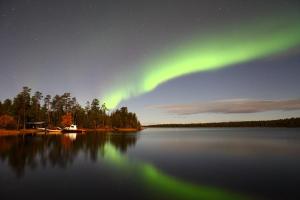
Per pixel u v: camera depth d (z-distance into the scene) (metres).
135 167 24.86
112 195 15.34
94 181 18.73
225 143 56.12
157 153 36.62
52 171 22.42
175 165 26.14
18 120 108.94
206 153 36.56
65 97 152.38
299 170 23.33
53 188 16.81
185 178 20.09
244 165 26.19
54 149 40.19
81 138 73.38
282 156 32.81
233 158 31.17
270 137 81.00
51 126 132.50
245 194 15.76
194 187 17.36
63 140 62.00
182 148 44.53
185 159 30.45
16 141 55.44
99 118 169.75
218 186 17.50
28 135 83.38
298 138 74.06
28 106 113.31
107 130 169.75
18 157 30.77
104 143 54.84
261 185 17.88
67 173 21.69
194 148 44.47
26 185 17.53
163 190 16.41
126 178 19.98
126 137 83.25
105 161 28.45
